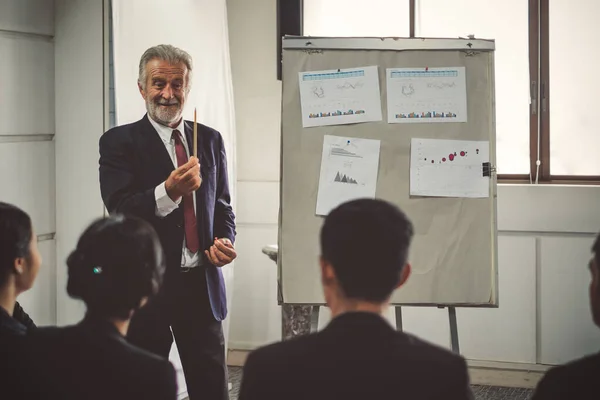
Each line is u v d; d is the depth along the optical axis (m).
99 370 1.65
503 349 4.37
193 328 3.06
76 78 3.73
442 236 3.18
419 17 4.46
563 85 4.37
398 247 1.66
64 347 1.67
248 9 4.59
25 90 3.59
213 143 3.22
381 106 3.21
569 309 4.30
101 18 3.69
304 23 4.59
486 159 3.21
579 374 1.65
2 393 1.67
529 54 4.38
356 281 1.63
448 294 3.18
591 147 4.37
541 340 4.34
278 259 3.17
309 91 3.19
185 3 3.99
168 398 1.67
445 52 3.23
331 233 1.67
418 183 3.19
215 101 4.28
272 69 4.59
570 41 4.35
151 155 3.08
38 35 3.67
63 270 3.80
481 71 3.23
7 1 3.46
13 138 3.55
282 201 3.17
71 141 3.75
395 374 1.54
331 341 1.57
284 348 1.59
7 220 1.93
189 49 4.03
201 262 3.08
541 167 4.40
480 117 3.22
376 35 4.52
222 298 3.12
